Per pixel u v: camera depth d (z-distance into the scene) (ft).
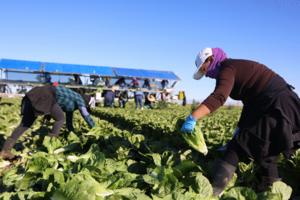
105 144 26.17
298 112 14.10
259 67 14.96
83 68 118.32
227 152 14.67
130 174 16.25
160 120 46.14
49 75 114.32
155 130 35.99
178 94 127.85
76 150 24.93
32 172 16.65
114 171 17.63
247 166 17.12
